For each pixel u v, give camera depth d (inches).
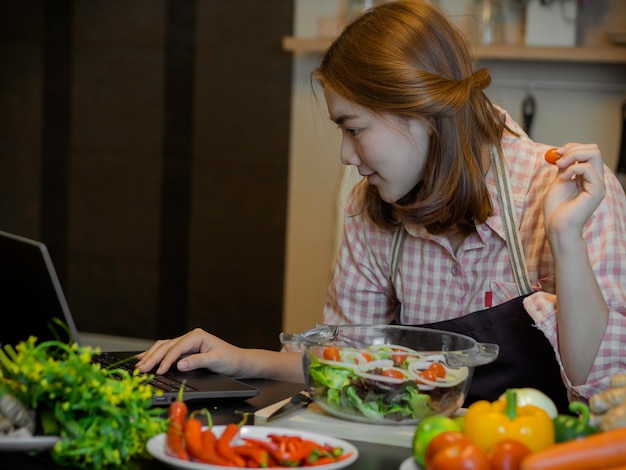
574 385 56.2
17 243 51.3
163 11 149.2
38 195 160.4
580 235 54.9
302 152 142.7
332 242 134.6
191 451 41.1
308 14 140.0
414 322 68.9
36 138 159.3
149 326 155.3
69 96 156.5
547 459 36.7
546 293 58.4
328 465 40.7
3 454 43.4
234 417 52.9
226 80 146.3
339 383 49.6
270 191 145.2
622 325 55.2
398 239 69.1
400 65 57.9
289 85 142.5
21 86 159.2
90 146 156.1
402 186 60.9
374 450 46.5
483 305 65.1
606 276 58.4
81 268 159.0
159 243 153.5
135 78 152.1
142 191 153.6
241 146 146.4
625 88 124.1
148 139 152.3
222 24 145.7
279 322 146.4
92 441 41.6
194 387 56.6
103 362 63.5
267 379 65.2
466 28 124.6
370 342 54.9
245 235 147.3
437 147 59.9
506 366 61.9
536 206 63.5
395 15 60.4
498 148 64.3
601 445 37.3
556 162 56.2
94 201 156.9
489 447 40.6
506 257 64.3
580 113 126.6
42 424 43.4
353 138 60.9
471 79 60.4
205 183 149.3
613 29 123.6
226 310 149.7
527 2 122.4
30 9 157.0
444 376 49.1
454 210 62.4
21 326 54.8
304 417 50.7
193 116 148.9
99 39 153.5
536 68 127.8
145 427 43.2
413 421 49.0
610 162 125.8
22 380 42.9
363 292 72.2
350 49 59.5
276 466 40.9
